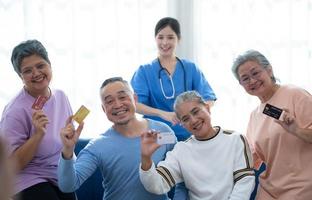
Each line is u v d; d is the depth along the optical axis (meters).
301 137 1.70
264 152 1.86
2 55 2.76
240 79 1.89
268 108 1.75
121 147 1.87
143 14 2.89
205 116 1.85
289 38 2.93
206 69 2.97
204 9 2.94
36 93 1.87
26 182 1.81
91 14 2.84
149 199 1.84
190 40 3.00
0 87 2.77
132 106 1.90
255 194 2.04
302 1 2.91
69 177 1.67
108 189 1.90
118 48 2.88
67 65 2.83
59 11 2.80
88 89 2.86
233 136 1.87
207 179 1.80
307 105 1.79
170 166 1.84
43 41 2.80
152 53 2.92
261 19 2.92
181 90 2.64
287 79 2.95
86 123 2.85
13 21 2.77
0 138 0.51
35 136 1.74
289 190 1.77
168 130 2.00
